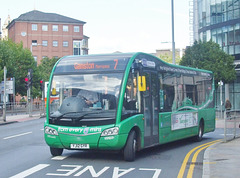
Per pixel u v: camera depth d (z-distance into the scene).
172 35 29.70
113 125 10.17
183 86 15.21
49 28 96.38
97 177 8.56
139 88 10.89
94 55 11.27
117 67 10.81
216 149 13.23
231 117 17.08
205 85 17.91
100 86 10.64
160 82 13.01
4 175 8.83
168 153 12.88
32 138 17.55
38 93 61.53
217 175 8.57
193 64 36.41
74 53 98.44
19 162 10.67
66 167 9.79
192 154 12.62
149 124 11.94
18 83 58.78
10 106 41.97
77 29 98.38
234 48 40.94
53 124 10.72
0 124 28.89
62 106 10.71
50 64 78.62
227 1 42.00
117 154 12.20
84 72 10.95
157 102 12.67
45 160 10.94
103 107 10.37
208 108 18.08
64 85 10.94
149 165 10.27
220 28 42.97
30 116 38.28
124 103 10.49
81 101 10.57
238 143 15.47
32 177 8.55
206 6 45.31
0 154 12.44
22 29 94.69
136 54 11.31
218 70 35.66
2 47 50.78
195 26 54.91
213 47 36.84
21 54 59.28
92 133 10.19
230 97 43.44
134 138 10.92
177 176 8.83
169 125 13.54
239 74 41.91
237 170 9.16
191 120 15.79
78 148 10.38
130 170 9.48
